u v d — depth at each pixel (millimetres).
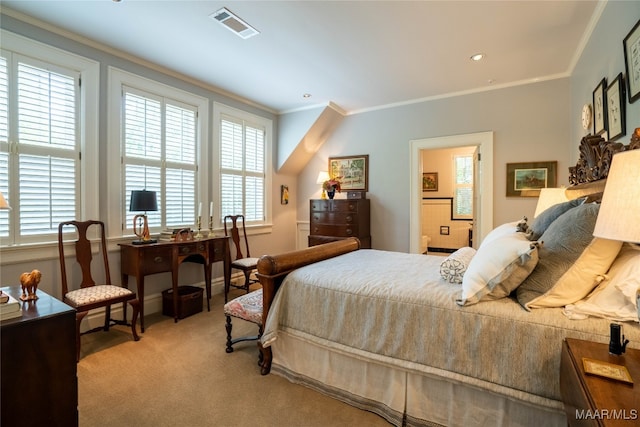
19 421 1219
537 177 3723
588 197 1654
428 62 3248
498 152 3936
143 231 3059
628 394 812
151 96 3346
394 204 4637
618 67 2057
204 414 1721
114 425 1628
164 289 3486
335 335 1838
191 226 3770
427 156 7359
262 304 2182
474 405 1479
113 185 3020
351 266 2270
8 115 2393
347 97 4363
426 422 1591
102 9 2355
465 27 2586
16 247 2416
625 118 1954
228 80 3760
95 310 2887
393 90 4078
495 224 3963
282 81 3779
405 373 1647
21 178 2461
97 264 2902
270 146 4965
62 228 2621
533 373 1294
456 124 4172
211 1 2258
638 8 1766
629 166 934
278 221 5164
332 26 2578
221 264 4191
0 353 1176
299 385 1996
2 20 2348
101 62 2924
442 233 7254
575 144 3375
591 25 2527
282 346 2102
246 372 2150
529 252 1372
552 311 1350
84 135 2812
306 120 4809
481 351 1407
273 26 2584
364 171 4863
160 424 1640
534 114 3730
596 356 1017
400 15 2416
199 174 3861
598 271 1350
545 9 2340
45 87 2580
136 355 2391
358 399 1788
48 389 1292
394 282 1828
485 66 3355
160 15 2439
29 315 1286
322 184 5074
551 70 3492
